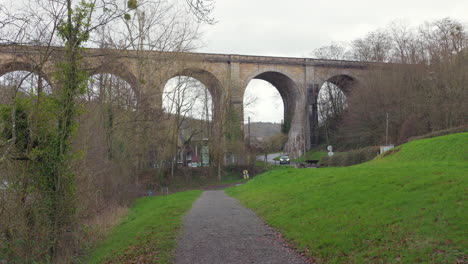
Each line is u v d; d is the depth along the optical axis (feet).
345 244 25.68
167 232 35.96
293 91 209.56
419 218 26.61
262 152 232.94
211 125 151.74
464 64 140.97
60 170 38.91
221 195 83.71
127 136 84.89
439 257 20.13
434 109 141.28
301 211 38.58
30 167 37.11
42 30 35.96
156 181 132.46
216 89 179.73
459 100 133.28
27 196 36.91
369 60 207.21
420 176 40.47
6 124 34.76
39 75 36.04
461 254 19.92
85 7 38.78
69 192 40.40
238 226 38.11
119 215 61.87
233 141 155.02
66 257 37.73
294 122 212.84
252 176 160.04
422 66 160.97
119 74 81.51
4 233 33.65
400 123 158.71
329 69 206.08
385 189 38.06
